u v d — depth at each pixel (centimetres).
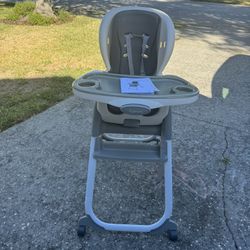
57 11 817
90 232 184
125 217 197
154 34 196
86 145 266
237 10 1121
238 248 179
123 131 181
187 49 584
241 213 204
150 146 179
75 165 241
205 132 297
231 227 193
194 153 263
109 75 166
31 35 619
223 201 213
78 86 150
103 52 192
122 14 197
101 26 194
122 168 239
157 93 150
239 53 577
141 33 197
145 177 231
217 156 262
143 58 196
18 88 374
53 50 531
